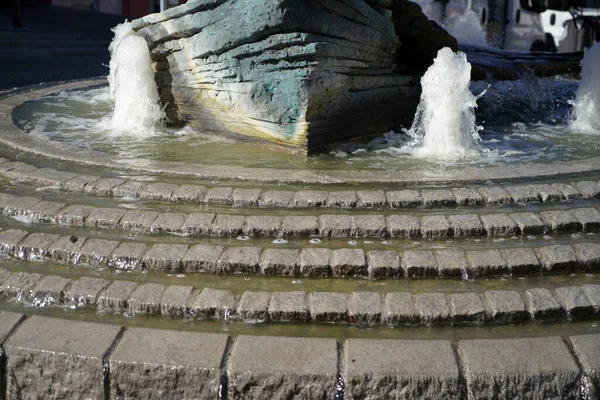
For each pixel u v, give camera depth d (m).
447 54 6.78
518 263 4.06
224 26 6.53
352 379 2.97
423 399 2.99
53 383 3.18
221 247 4.22
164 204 5.05
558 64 10.23
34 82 14.26
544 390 3.00
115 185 5.33
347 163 6.29
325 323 3.55
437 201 5.04
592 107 8.63
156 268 4.09
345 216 4.68
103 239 4.39
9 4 30.61
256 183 5.52
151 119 7.93
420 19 7.95
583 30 17.44
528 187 5.36
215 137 7.40
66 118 8.55
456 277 4.02
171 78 7.71
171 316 3.62
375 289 3.89
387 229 4.51
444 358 3.09
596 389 3.02
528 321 3.59
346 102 6.79
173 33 7.29
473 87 10.50
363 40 6.82
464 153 6.82
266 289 3.87
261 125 6.73
